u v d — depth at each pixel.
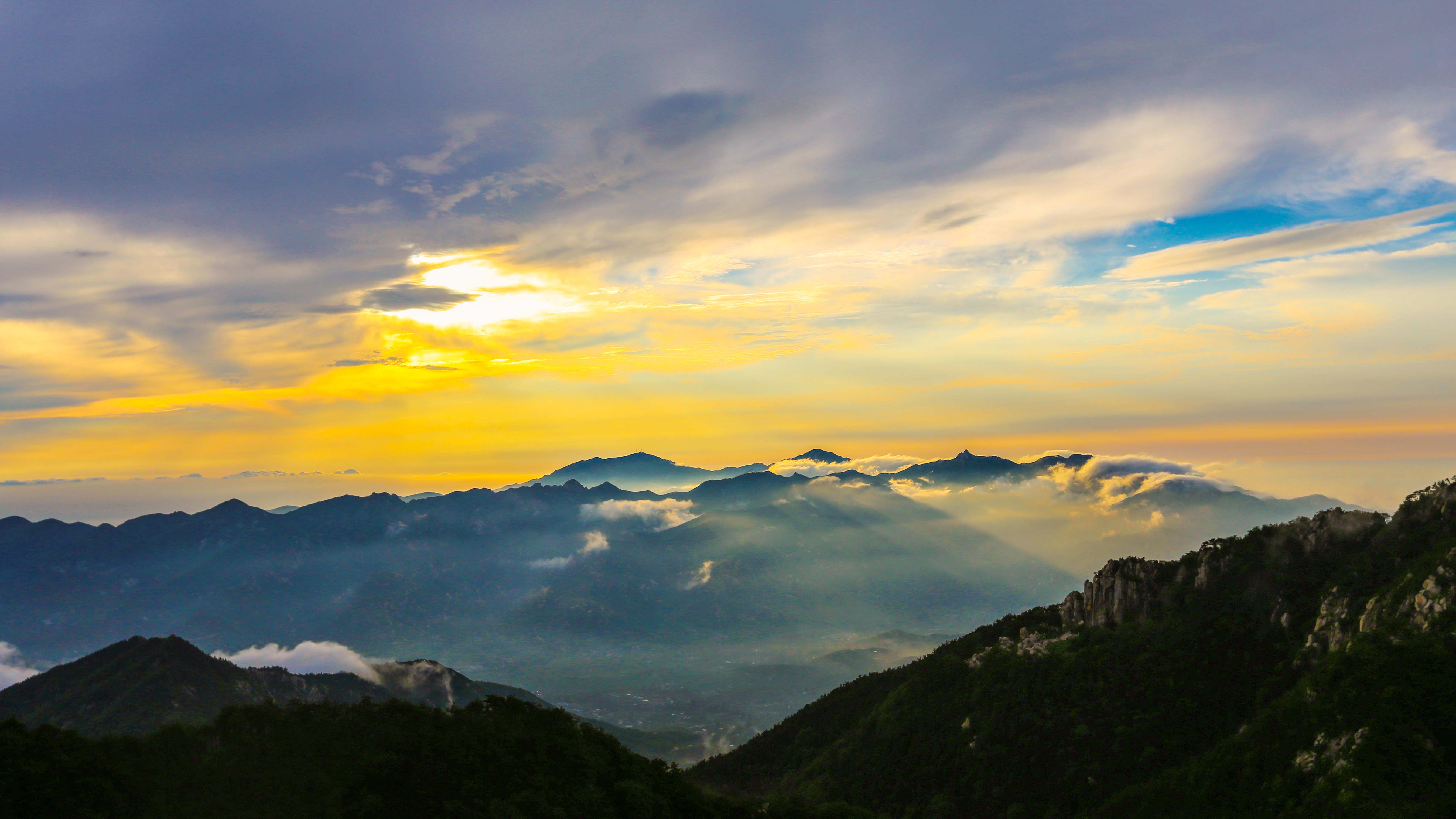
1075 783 128.25
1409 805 87.25
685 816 121.44
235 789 92.62
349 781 96.44
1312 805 94.19
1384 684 101.75
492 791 100.56
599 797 108.06
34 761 87.88
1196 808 108.88
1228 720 125.75
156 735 98.50
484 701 122.56
